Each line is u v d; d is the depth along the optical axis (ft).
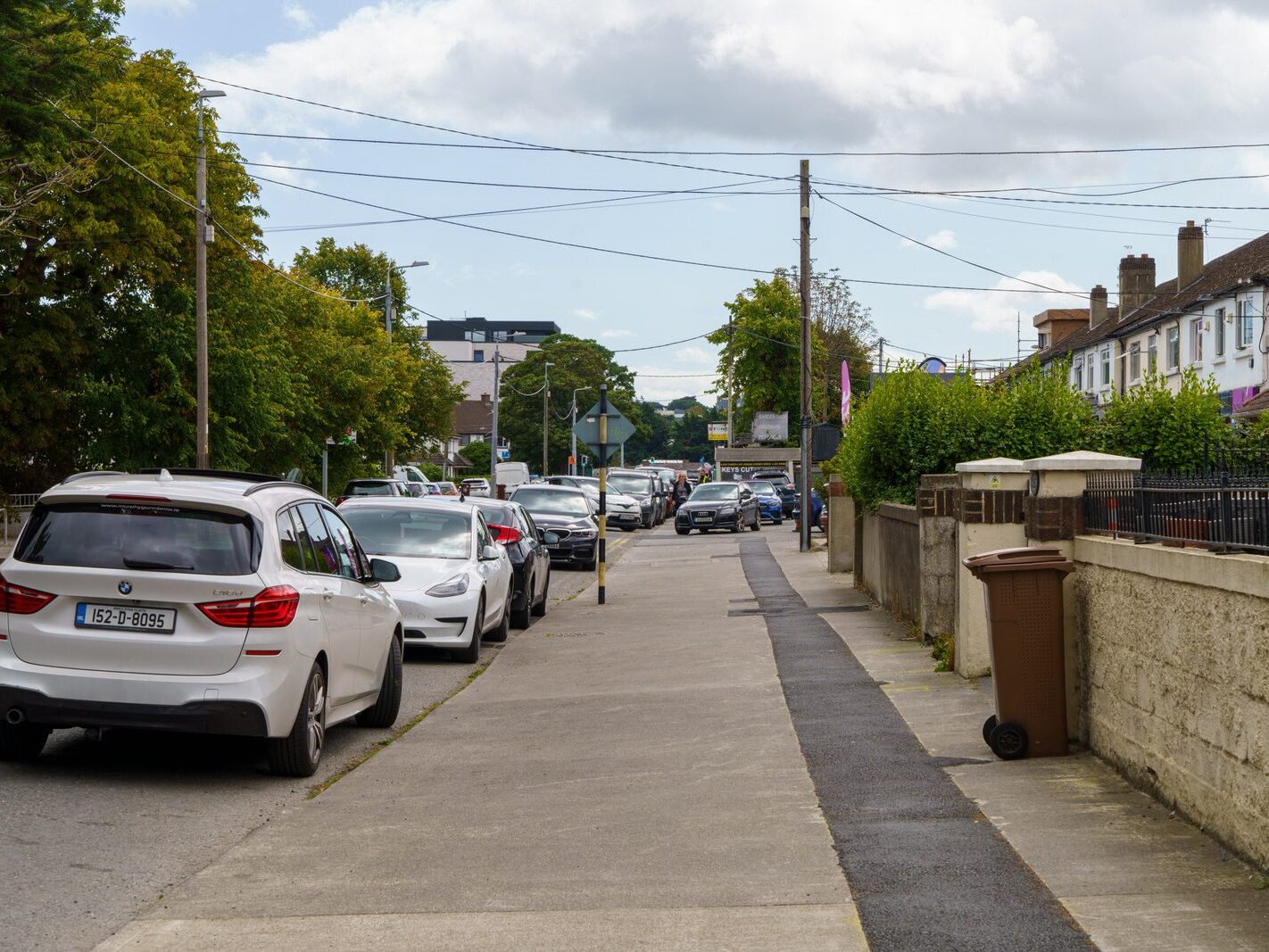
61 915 17.62
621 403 417.69
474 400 563.89
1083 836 20.72
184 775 27.09
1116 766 25.29
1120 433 52.39
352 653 30.22
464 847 21.34
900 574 54.39
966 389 57.06
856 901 17.71
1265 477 19.71
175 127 118.21
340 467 187.93
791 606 63.36
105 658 25.35
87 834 22.12
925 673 39.24
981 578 27.58
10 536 128.67
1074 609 28.02
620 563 107.86
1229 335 132.46
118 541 25.88
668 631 55.93
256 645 25.54
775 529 164.35
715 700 36.65
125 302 123.34
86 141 82.58
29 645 25.43
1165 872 18.65
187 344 124.67
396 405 194.80
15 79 63.62
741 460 224.33
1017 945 15.80
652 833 21.93
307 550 28.76
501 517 64.03
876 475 60.23
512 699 39.01
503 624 53.83
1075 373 194.90
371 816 23.70
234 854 20.97
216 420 128.67
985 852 19.97
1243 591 19.03
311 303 176.45
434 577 47.19
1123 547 24.76
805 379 110.63
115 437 124.47
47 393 115.03
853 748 28.78
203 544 25.94
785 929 16.66
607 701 37.58
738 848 20.79
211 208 120.88
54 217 105.09
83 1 67.36
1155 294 179.52
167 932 16.93
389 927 17.08
